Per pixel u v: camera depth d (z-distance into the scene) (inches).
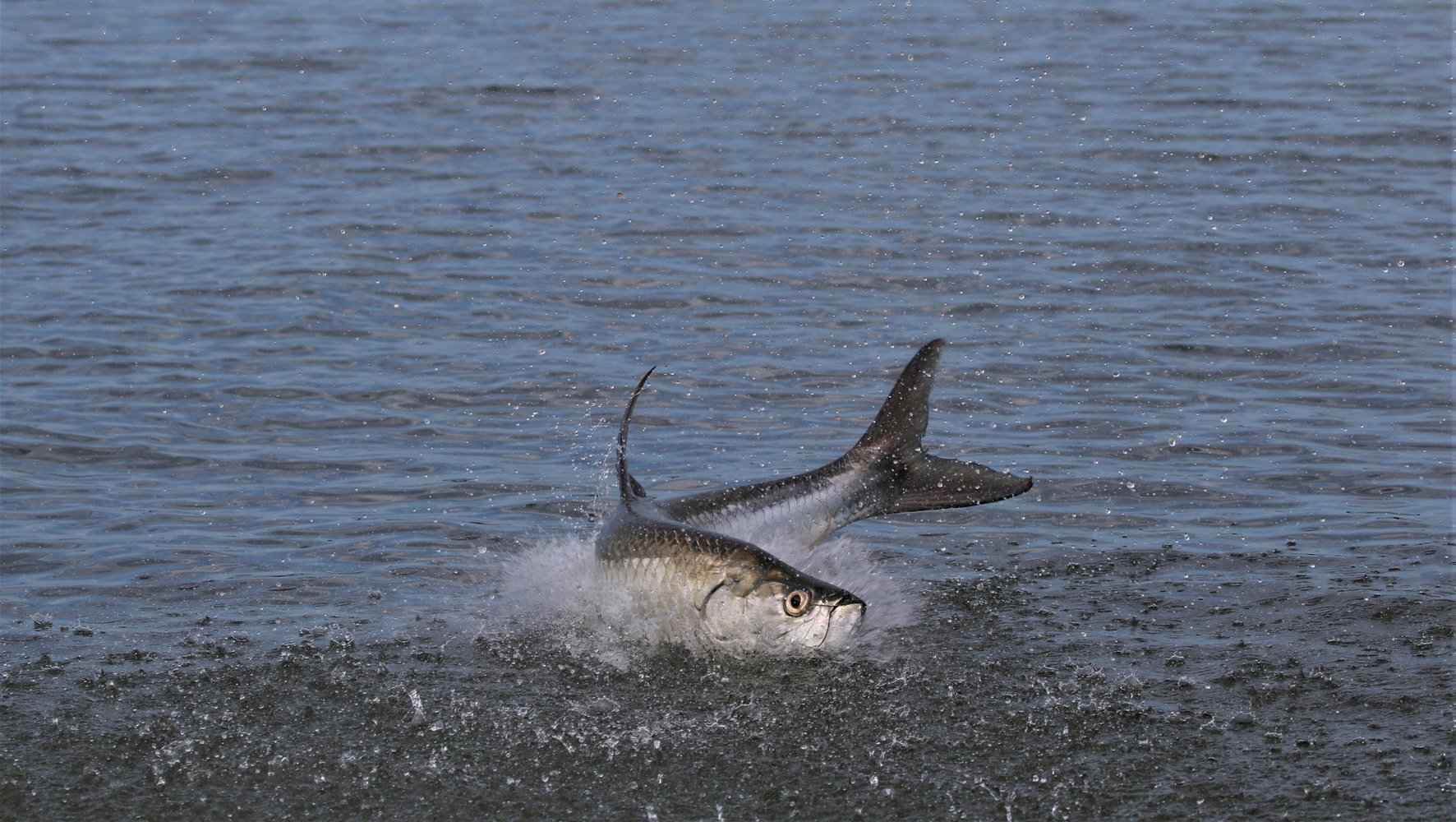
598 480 513.3
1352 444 538.3
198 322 673.0
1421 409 571.2
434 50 1294.3
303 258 765.9
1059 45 1306.6
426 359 633.0
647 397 593.9
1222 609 400.8
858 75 1197.1
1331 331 661.3
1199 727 332.5
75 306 689.6
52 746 331.6
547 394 596.7
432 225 826.8
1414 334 658.2
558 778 317.4
